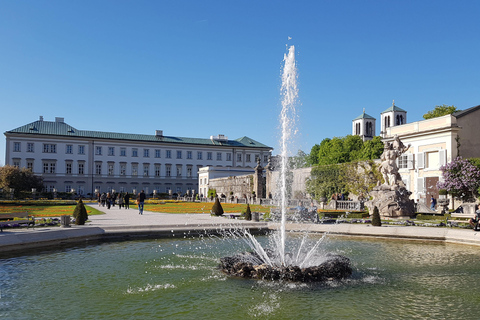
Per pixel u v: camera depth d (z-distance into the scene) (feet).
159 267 36.19
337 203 106.01
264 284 30.37
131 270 34.94
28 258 40.16
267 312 23.89
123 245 49.42
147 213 101.50
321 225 62.59
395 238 55.06
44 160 265.75
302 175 165.58
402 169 133.18
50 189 267.18
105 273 33.71
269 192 176.86
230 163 322.96
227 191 227.40
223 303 25.66
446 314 23.61
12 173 216.54
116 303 25.57
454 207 110.22
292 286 29.91
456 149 115.44
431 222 66.44
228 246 49.32
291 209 91.56
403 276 32.99
